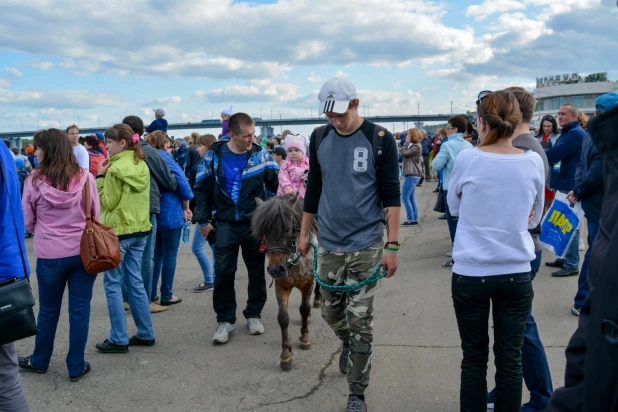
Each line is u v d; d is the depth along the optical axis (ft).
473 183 8.94
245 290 21.65
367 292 11.25
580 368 4.88
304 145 20.53
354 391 11.26
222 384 13.23
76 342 13.34
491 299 9.32
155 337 16.65
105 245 12.61
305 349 15.24
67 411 12.05
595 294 4.35
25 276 9.07
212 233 16.43
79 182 12.91
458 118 23.30
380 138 10.96
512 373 9.17
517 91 10.28
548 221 14.32
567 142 19.76
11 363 9.06
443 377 13.05
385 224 11.57
